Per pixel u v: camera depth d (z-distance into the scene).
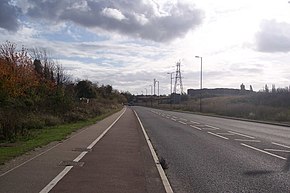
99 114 49.94
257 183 10.28
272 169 12.45
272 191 9.36
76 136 21.67
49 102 35.50
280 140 22.28
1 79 27.08
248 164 13.43
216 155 15.65
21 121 22.80
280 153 16.34
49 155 13.98
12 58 31.55
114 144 18.22
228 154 15.95
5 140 18.48
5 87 27.12
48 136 20.86
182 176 11.23
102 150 15.84
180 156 15.32
